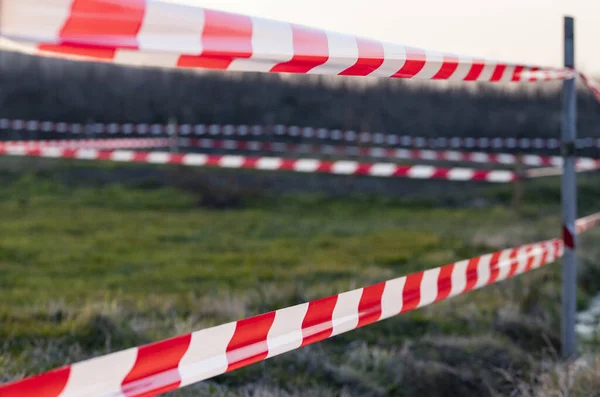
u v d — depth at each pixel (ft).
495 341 18.43
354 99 93.15
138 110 83.51
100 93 84.58
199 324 19.45
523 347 19.24
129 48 6.68
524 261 15.62
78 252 33.71
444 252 36.14
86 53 6.71
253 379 15.48
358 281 27.50
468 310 21.76
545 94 96.73
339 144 80.07
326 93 93.86
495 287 25.04
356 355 17.22
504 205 58.59
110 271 29.81
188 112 84.69
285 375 15.79
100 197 51.96
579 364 16.07
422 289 12.02
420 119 89.61
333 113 88.79
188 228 42.52
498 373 16.63
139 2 6.76
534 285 24.80
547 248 16.90
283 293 23.88
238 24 7.73
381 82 95.04
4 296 23.88
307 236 41.11
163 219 45.52
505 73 13.46
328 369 16.11
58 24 6.17
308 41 8.55
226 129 80.59
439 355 17.40
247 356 8.84
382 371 16.58
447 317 21.29
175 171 57.11
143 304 22.06
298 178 63.77
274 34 8.13
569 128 17.28
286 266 31.73
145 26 6.84
